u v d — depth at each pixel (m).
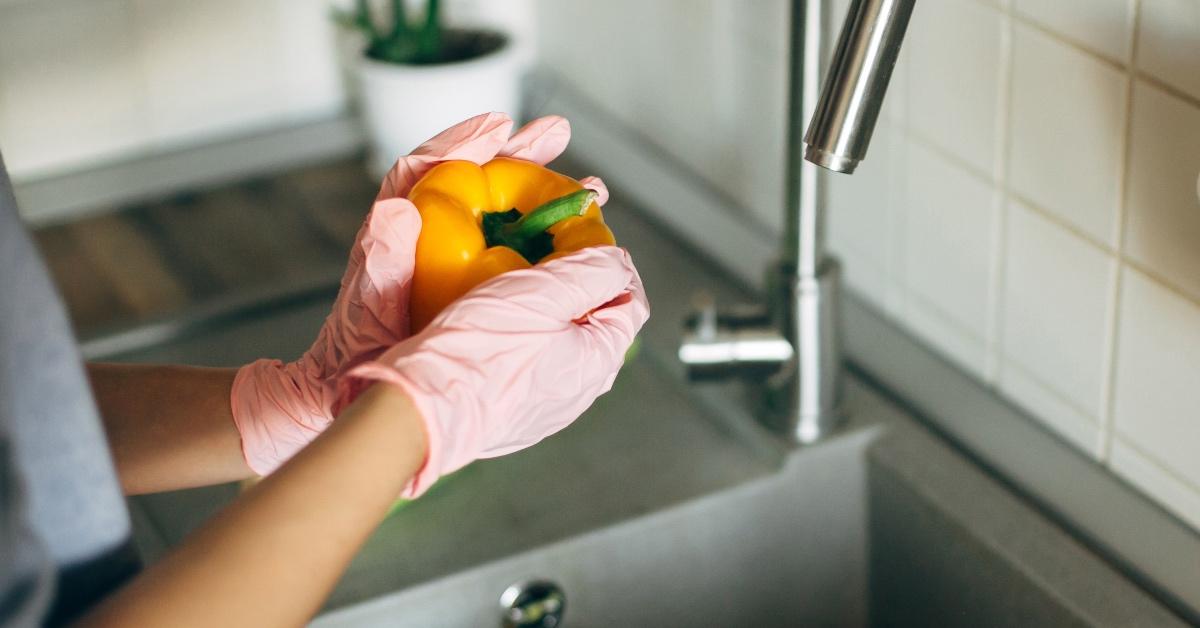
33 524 0.85
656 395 1.38
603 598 1.26
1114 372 1.17
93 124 1.63
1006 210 1.21
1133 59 1.09
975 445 1.26
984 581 1.20
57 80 1.59
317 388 1.05
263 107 1.70
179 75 1.65
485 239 1.03
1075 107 1.13
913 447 1.26
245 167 1.66
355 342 1.01
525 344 0.94
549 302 0.95
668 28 1.52
